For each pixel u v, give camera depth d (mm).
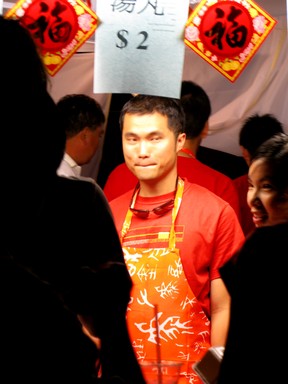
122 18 2594
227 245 2600
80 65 4703
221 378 1702
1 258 1447
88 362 1526
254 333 1661
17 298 1442
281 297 1656
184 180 2709
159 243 2588
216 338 2559
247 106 4605
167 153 2607
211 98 4656
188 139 3307
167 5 2586
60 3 2734
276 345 1646
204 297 2596
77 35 2746
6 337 1429
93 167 4879
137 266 2541
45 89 1538
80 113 3701
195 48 2803
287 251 1682
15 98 1472
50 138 1517
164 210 2621
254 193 2080
